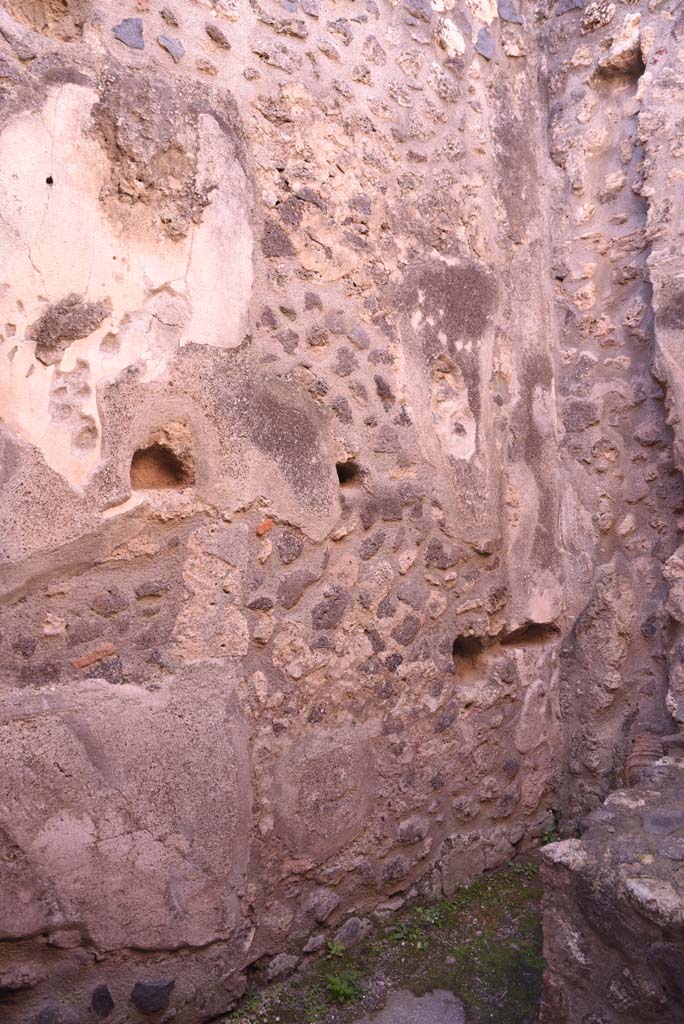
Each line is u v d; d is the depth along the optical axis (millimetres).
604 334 3188
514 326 3164
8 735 1950
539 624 3213
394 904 2748
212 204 2270
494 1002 2398
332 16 2656
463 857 2953
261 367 2387
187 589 2238
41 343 1993
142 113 2152
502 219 3146
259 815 2369
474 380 3002
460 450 2947
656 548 3084
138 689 2150
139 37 2197
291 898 2461
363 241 2668
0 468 1933
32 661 1995
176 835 2193
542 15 3311
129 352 2127
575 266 3258
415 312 2818
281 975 2439
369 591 2662
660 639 3064
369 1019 2338
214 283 2275
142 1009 2166
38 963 2027
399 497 2748
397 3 2859
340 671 2580
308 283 2512
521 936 2688
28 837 1976
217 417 2275
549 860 2170
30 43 2004
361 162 2684
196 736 2230
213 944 2268
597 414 3195
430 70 2939
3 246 1937
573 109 3273
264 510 2377
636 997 2002
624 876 2033
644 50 3055
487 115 3123
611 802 2400
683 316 2893
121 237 2119
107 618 2111
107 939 2094
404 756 2764
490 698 3039
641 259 3096
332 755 2549
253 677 2363
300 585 2473
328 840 2537
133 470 2209
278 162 2453
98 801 2072
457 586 2941
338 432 2580
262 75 2443
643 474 3104
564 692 3277
